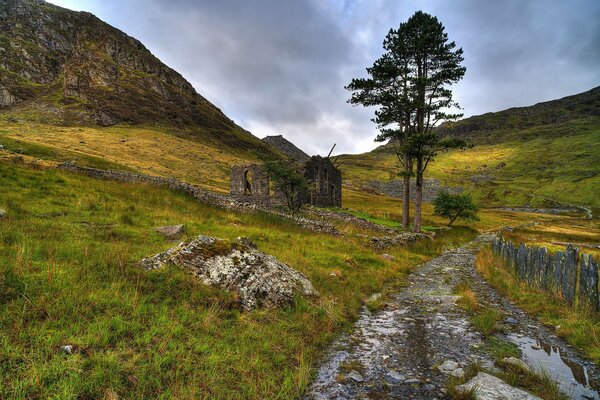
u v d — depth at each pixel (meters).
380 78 37.56
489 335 8.43
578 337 8.02
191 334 6.62
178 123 197.25
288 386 5.67
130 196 22.11
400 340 8.09
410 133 38.38
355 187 199.12
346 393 5.73
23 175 20.36
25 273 7.03
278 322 8.12
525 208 183.62
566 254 10.70
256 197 45.44
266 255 10.78
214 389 5.21
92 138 122.94
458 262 21.53
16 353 4.96
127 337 6.04
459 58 37.03
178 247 9.70
